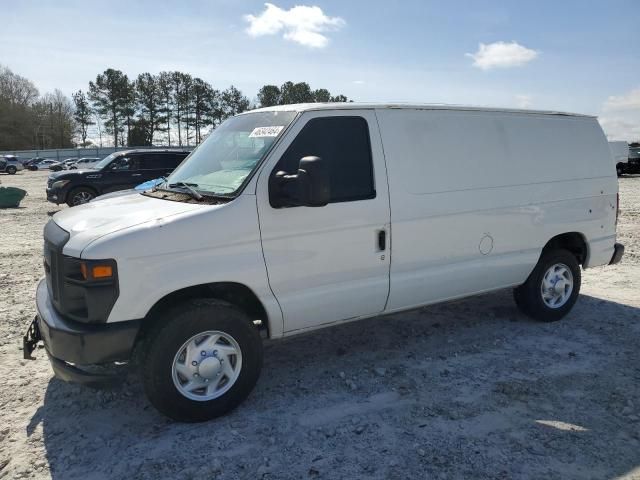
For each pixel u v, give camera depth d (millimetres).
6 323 5590
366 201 4090
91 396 4035
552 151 5277
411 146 4379
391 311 4414
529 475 3045
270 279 3740
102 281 3229
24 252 9477
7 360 4703
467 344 4980
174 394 3480
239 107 88938
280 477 3057
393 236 4250
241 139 4180
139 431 3557
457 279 4668
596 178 5617
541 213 5160
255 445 3365
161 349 3406
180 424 3621
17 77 98062
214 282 3574
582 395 3971
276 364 4578
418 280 4430
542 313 5445
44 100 97938
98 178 15086
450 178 4555
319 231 3896
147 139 85000
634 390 4039
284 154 3824
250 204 3645
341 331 5320
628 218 12914
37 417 3768
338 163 4023
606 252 5785
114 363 3547
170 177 4520
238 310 3654
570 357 4672
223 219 3547
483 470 3092
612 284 7070
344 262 4047
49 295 3803
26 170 57656
